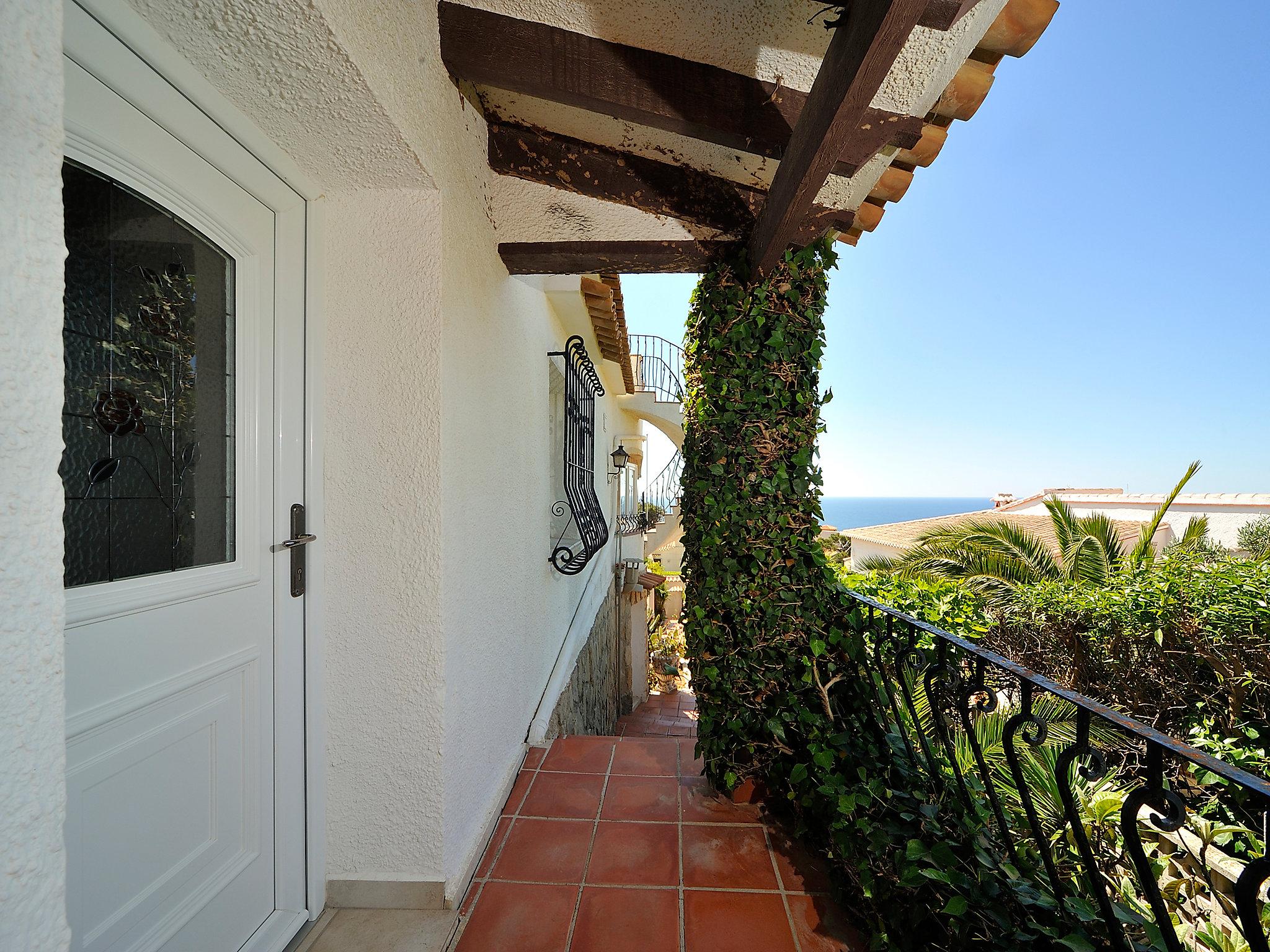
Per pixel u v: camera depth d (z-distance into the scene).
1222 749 2.51
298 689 1.45
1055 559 7.00
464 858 1.68
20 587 0.50
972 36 1.28
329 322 1.53
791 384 2.11
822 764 1.80
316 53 1.03
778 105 1.61
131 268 1.01
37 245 0.52
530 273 2.30
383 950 1.43
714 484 2.14
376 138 1.30
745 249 2.11
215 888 1.19
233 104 1.18
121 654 0.98
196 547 1.15
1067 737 2.44
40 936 0.52
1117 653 4.10
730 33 1.48
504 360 2.26
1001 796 1.99
